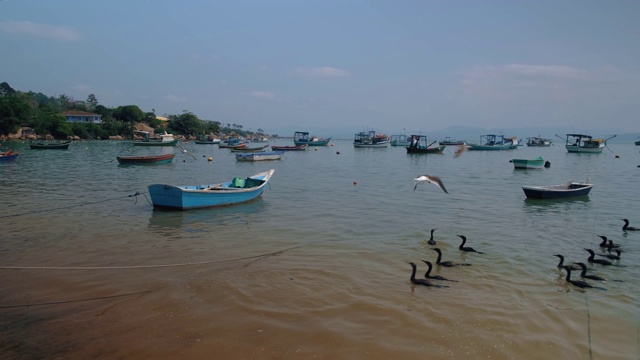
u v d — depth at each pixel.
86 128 132.12
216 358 10.08
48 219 23.78
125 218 24.34
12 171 48.12
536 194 32.00
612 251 18.58
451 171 57.03
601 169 61.47
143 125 150.88
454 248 18.72
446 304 12.97
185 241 19.62
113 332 11.17
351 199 31.88
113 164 59.25
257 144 174.00
